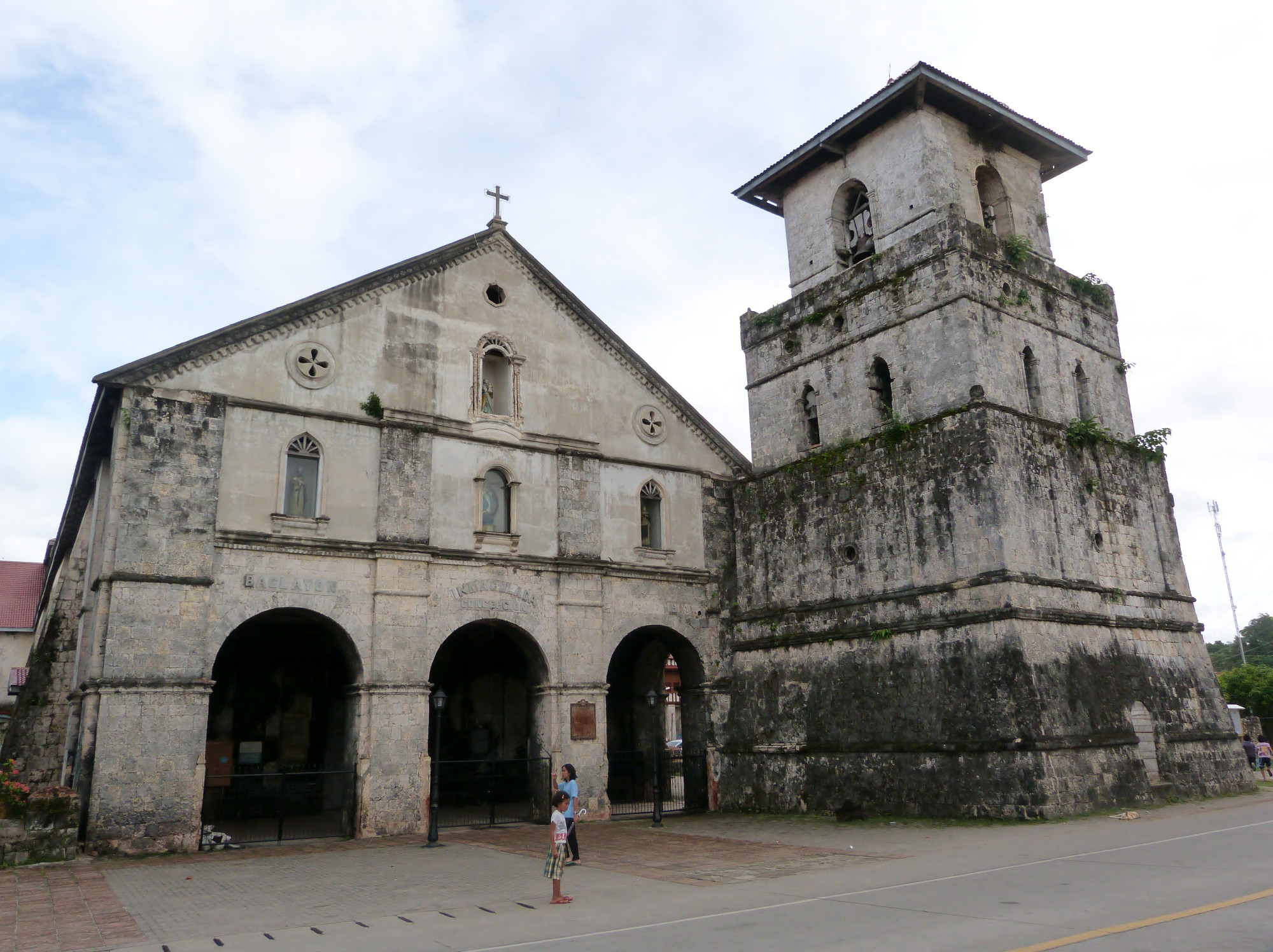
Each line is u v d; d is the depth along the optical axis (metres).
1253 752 36.78
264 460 24.48
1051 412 27.59
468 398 28.39
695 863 18.58
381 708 24.53
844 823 24.36
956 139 30.09
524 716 34.31
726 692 31.06
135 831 20.94
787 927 11.64
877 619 26.78
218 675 29.17
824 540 29.03
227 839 22.36
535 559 28.14
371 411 26.45
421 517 26.38
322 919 13.85
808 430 31.25
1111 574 26.91
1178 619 28.61
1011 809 22.17
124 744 21.16
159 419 23.17
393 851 21.67
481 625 29.36
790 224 33.59
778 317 32.66
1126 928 10.35
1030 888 13.39
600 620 28.84
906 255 28.31
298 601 24.08
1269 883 12.82
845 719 27.00
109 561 21.91
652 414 32.28
